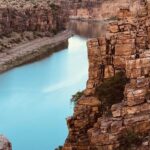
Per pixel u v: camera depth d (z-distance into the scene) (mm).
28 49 154125
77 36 192750
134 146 39156
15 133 73250
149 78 42031
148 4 48875
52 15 190500
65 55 147250
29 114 82625
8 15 166375
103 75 48219
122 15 49156
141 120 40000
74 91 97750
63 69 122938
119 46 47031
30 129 74562
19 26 172000
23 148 66562
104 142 40250
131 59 43625
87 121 47438
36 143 68188
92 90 48281
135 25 48000
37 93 97625
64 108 84438
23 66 130250
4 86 105750
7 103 90812
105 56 48125
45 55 148625
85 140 46438
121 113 40906
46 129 73750
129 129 39875
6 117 81688
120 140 39875
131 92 40781
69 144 47438
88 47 48812
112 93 46375
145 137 39469
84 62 133000
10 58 138375
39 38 175125
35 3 198375
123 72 46719
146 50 45500
